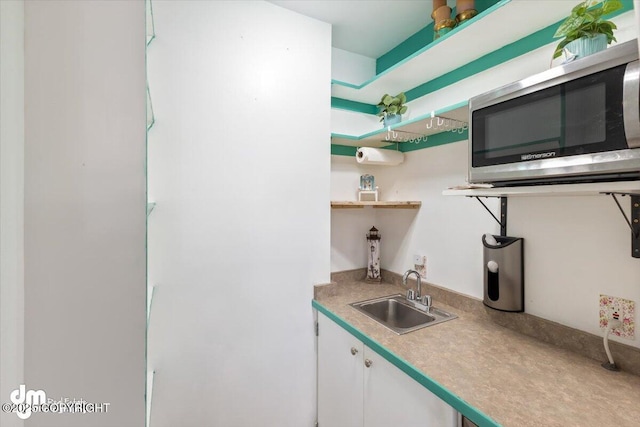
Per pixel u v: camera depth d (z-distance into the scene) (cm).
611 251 104
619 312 101
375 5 154
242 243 142
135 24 50
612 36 86
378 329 131
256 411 146
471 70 149
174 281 127
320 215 164
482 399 84
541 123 85
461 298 156
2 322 42
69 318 47
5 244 43
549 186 86
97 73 48
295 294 157
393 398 111
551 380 93
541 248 124
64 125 47
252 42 143
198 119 131
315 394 164
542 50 121
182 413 129
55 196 46
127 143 49
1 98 41
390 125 164
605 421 75
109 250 49
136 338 50
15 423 44
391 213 206
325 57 165
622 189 72
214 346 136
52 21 46
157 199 124
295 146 155
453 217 162
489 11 109
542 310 124
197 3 130
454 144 160
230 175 138
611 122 70
